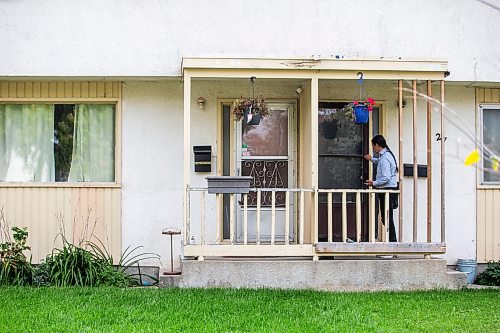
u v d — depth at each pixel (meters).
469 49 10.96
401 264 9.75
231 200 9.69
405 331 7.20
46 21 10.59
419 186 11.20
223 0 10.83
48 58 10.57
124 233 10.91
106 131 11.11
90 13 10.62
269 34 10.89
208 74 9.83
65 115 11.12
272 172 11.23
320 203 11.27
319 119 11.27
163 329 7.14
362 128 11.32
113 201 10.92
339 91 11.20
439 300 8.84
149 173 10.97
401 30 10.97
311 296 8.94
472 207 11.31
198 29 10.77
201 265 9.56
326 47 10.93
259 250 9.68
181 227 10.95
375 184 10.28
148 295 8.85
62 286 9.61
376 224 11.19
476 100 11.36
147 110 11.01
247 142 11.21
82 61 10.59
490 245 11.31
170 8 10.73
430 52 10.96
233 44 10.84
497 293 9.41
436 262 9.83
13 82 10.97
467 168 11.29
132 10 10.66
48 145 11.09
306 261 9.66
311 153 9.97
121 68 10.62
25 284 9.82
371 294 9.25
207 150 10.92
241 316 7.74
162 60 10.67
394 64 9.88
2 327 7.12
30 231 10.84
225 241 11.12
